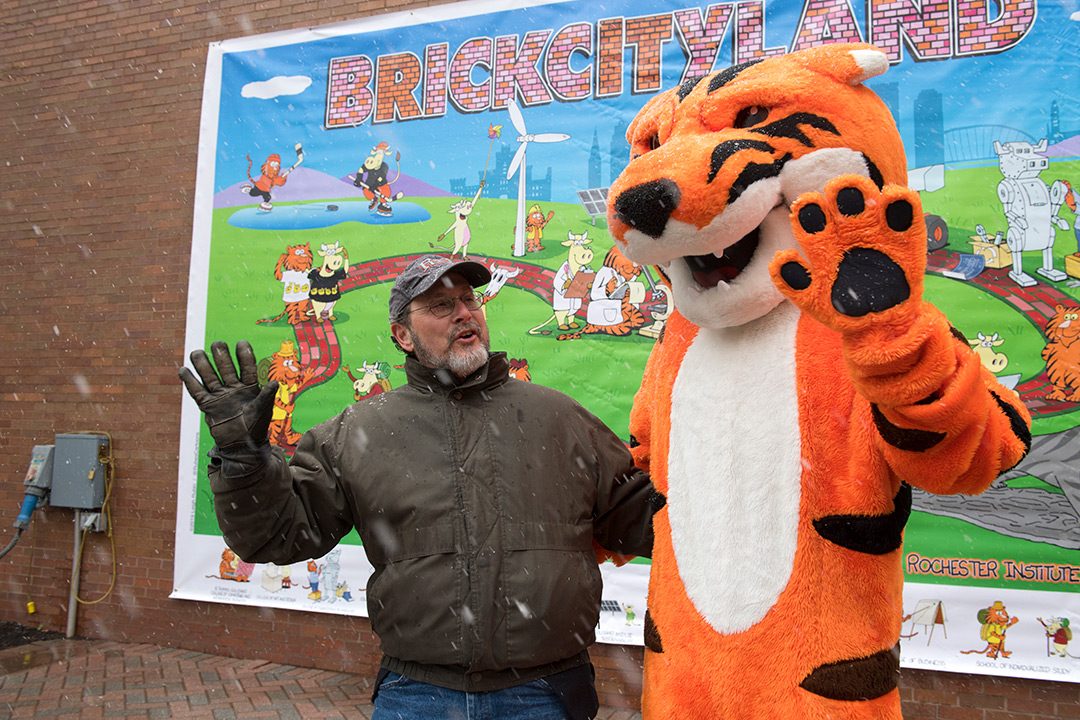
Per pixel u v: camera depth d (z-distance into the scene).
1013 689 4.12
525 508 2.25
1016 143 4.37
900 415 1.35
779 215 1.67
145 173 6.48
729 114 1.72
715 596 1.67
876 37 4.64
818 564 1.56
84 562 6.26
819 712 1.49
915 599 4.28
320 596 5.50
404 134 5.67
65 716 4.60
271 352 5.79
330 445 2.41
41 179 6.81
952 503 4.28
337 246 5.74
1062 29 4.35
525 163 5.36
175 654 5.76
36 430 6.55
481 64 5.55
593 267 5.12
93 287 6.53
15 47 7.04
